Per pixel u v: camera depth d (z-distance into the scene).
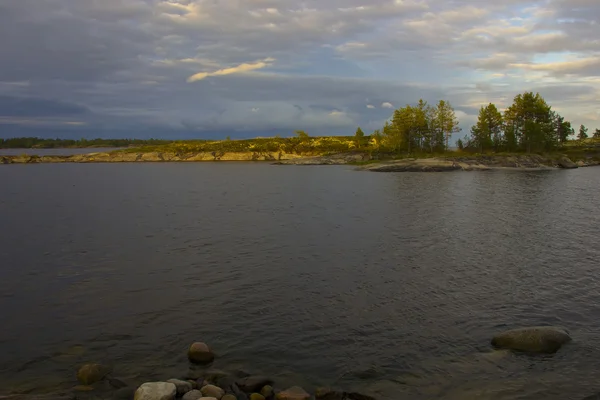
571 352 12.72
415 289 18.30
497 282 19.11
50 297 17.97
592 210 39.50
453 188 61.19
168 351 13.16
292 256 23.81
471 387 11.09
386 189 60.81
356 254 24.12
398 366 12.13
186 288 18.77
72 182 77.38
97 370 11.78
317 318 15.41
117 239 28.77
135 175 95.38
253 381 11.21
